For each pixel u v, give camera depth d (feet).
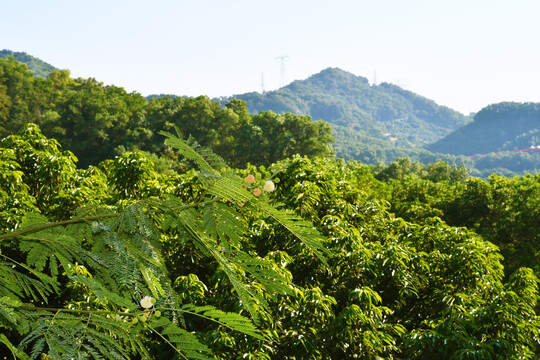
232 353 17.21
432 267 25.00
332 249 22.68
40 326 3.86
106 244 4.66
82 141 242.99
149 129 227.40
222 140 227.40
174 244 20.29
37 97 315.37
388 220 30.37
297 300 18.75
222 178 4.50
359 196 31.68
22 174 26.94
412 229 29.17
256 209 4.59
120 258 4.46
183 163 175.52
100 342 4.05
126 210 4.91
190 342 4.39
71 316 4.14
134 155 30.81
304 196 24.76
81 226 4.86
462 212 60.44
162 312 4.68
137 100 291.17
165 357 10.73
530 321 20.42
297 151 212.23
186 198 25.27
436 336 18.42
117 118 236.84
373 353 19.45
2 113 294.46
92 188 31.01
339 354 20.34
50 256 4.68
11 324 4.11
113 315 4.34
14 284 4.97
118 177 30.48
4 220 20.98
